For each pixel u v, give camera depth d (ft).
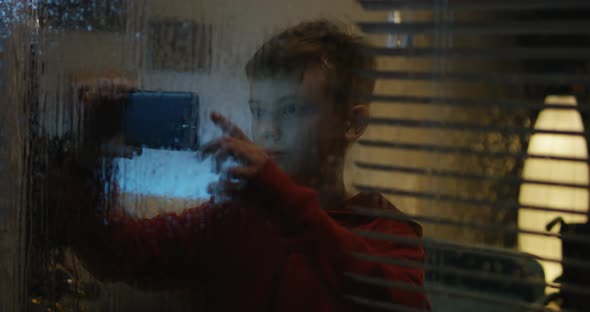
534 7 2.07
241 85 2.83
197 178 2.92
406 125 2.32
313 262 2.61
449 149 2.19
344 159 2.68
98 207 3.20
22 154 3.44
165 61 3.03
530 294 2.46
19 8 3.44
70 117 3.28
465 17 2.33
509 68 2.39
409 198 2.74
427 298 2.55
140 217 3.10
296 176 2.75
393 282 2.35
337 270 2.52
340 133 2.64
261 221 2.80
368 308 2.56
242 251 2.86
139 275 3.13
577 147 2.43
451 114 2.46
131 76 3.11
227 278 2.91
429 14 2.52
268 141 2.76
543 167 2.50
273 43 2.73
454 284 2.63
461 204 2.58
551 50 2.03
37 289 3.46
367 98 2.38
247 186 2.75
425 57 2.24
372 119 2.40
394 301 2.45
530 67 2.36
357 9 2.66
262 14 2.80
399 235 2.57
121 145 3.09
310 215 2.53
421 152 2.71
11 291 3.54
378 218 2.67
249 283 2.85
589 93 2.27
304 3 2.74
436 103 2.22
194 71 2.96
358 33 2.64
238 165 2.75
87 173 3.23
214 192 2.89
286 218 2.59
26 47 3.43
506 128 2.06
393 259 2.34
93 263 3.25
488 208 2.60
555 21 2.03
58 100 3.32
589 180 2.43
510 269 2.51
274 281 2.79
